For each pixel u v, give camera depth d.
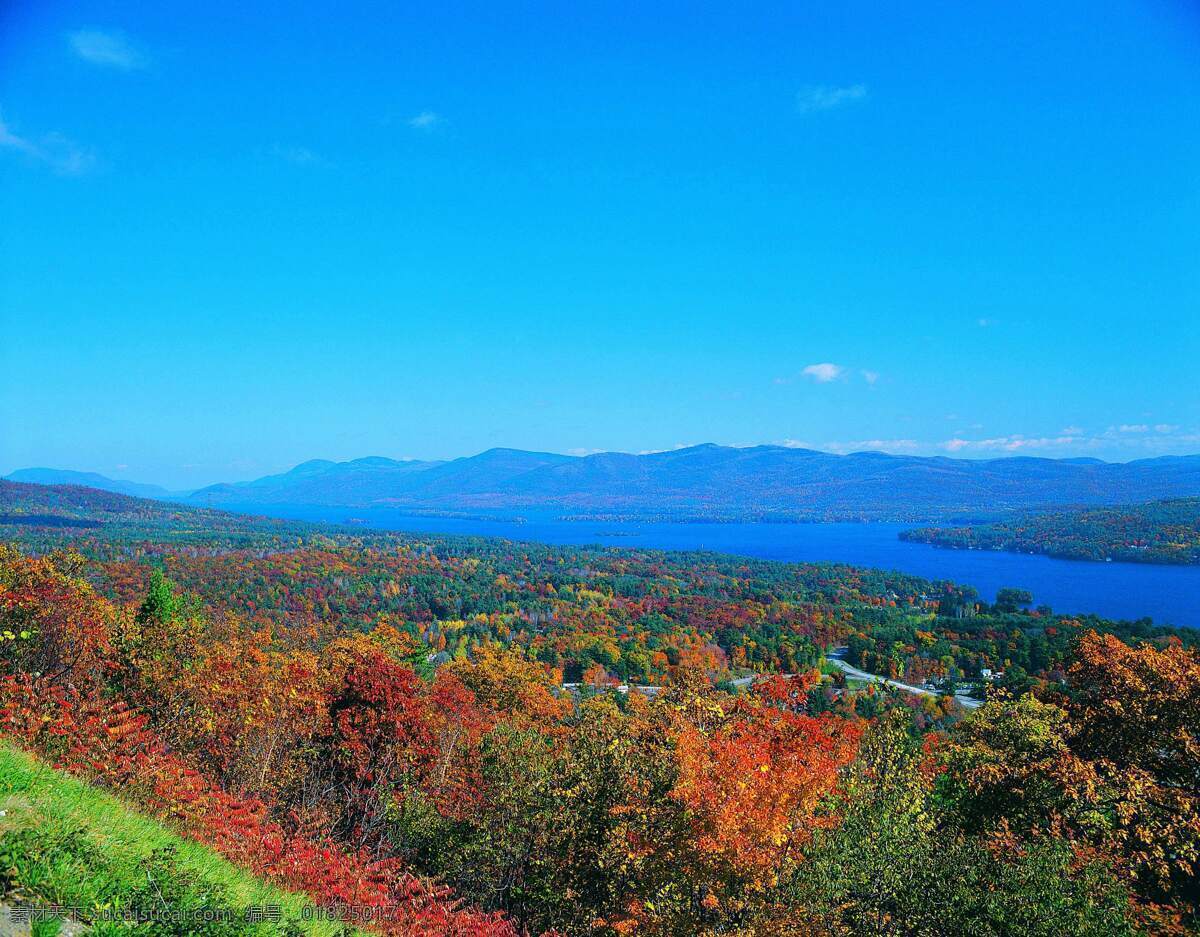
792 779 13.31
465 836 18.55
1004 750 22.05
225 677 19.80
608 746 19.06
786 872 13.72
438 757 22.25
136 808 10.73
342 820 18.70
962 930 13.42
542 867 17.86
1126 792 17.59
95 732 13.43
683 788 14.12
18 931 6.09
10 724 12.31
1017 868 13.77
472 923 14.09
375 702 22.34
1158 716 19.88
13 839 7.19
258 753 18.55
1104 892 13.65
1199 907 16.86
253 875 10.44
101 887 7.10
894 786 17.30
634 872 15.66
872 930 14.03
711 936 13.48
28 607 19.55
